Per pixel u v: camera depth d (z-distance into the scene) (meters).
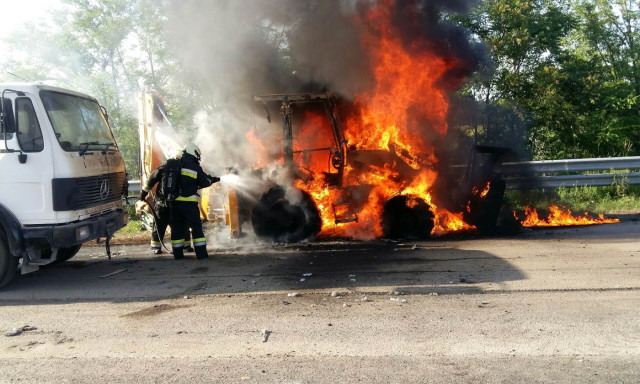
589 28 17.53
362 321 4.38
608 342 3.79
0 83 5.82
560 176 10.77
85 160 6.26
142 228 9.90
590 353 3.61
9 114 5.77
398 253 7.11
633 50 17.30
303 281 5.77
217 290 5.55
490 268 6.02
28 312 5.02
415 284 5.47
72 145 6.13
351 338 4.01
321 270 6.27
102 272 6.76
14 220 5.74
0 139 5.78
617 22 17.81
